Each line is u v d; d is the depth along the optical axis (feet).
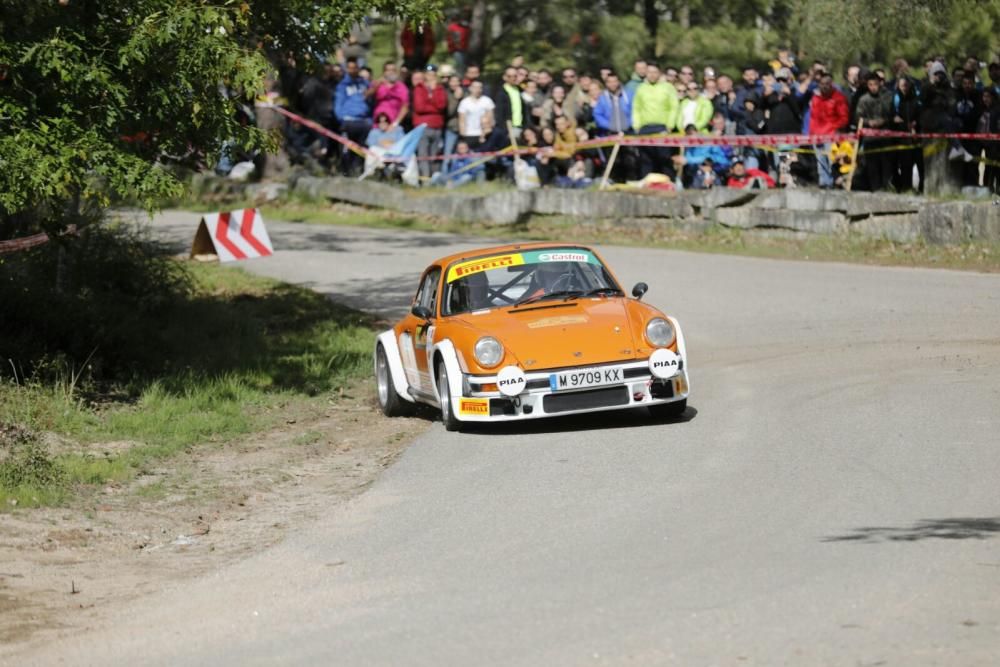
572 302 141.90
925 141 277.85
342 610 79.97
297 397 170.60
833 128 285.43
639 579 80.43
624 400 130.72
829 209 281.54
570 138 325.01
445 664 67.62
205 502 118.42
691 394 149.79
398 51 457.68
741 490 102.63
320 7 195.42
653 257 278.67
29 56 145.69
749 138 291.79
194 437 145.69
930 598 72.54
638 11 428.56
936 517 90.63
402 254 298.35
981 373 147.64
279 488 123.24
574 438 129.39
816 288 228.02
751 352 177.47
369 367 188.03
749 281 240.73
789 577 78.28
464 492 110.52
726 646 66.90
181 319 216.33
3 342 170.09
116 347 181.68
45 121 149.07
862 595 73.77
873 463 108.68
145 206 152.87
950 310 197.16
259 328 216.74
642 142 311.68
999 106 265.34
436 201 349.41
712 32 421.18
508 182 347.77
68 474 126.31
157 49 157.07
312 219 361.30
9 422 143.84
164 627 79.97
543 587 80.53
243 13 163.53
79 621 83.41
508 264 147.54
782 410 135.13
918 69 323.78
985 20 311.68
